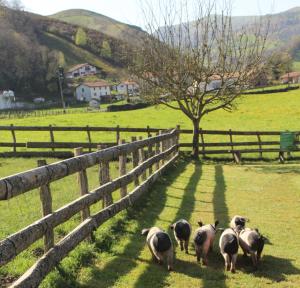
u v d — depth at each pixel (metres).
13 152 20.55
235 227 7.99
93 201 7.82
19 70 124.38
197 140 22.83
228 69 22.67
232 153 22.48
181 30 23.42
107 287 6.04
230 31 22.70
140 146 12.38
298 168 19.50
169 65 22.78
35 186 5.61
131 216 9.84
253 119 42.94
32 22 179.62
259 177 16.75
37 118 47.56
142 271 6.71
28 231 5.26
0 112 90.38
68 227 8.55
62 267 6.27
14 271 6.31
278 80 103.00
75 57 167.75
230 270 6.80
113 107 58.59
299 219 10.28
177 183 14.78
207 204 11.78
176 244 8.17
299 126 36.62
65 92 126.69
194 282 6.39
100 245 7.59
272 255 7.67
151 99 23.86
